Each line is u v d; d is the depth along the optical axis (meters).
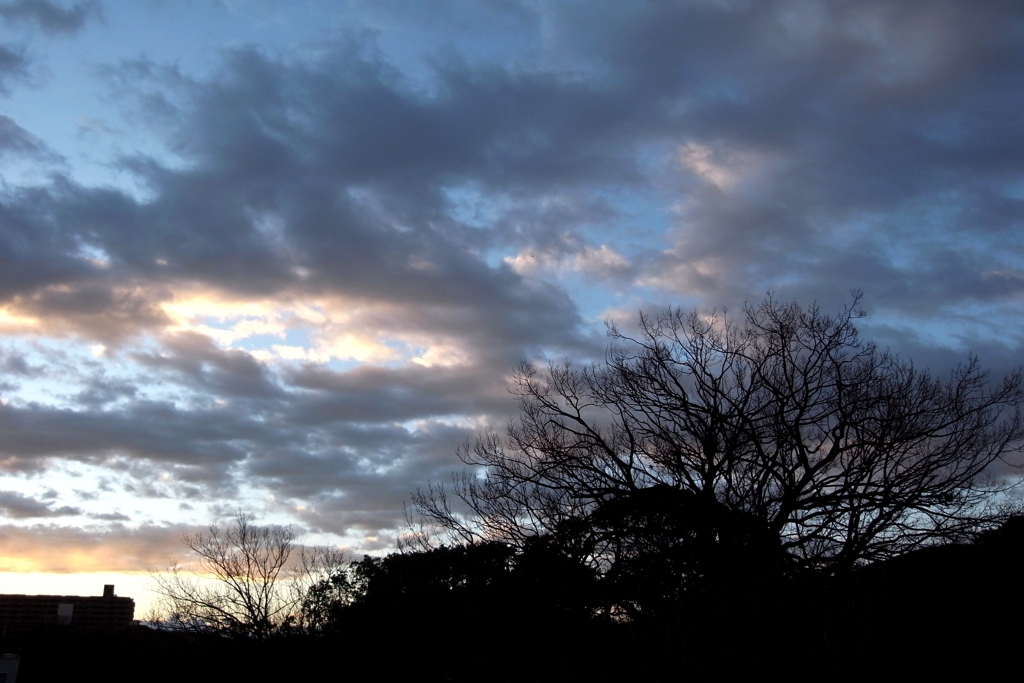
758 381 24.11
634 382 25.45
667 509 22.17
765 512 21.06
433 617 27.59
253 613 41.12
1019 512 20.33
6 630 77.62
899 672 14.55
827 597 15.75
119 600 84.38
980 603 16.08
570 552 22.47
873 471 22.44
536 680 20.83
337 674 36.91
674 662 16.33
